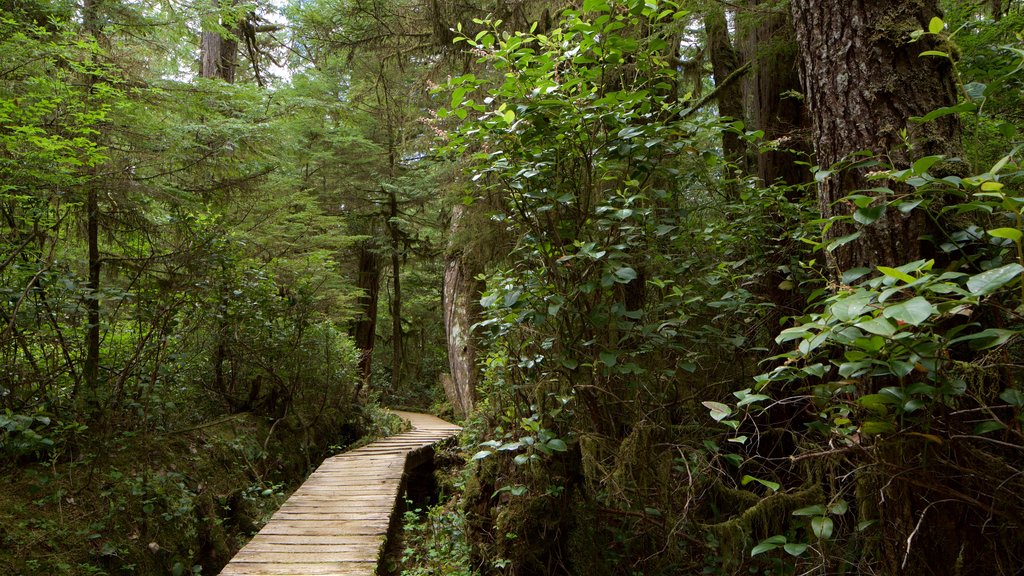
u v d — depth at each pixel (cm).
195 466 597
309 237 1159
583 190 360
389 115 1255
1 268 475
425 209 1652
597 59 321
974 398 180
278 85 1330
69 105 519
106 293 555
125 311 601
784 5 379
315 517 521
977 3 352
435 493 786
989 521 185
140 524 490
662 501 330
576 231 345
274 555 431
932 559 192
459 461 764
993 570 185
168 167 647
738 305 337
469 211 633
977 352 193
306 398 900
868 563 223
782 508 277
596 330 348
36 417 461
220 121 679
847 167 212
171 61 934
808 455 211
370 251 1623
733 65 564
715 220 410
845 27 227
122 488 502
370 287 1759
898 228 206
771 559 271
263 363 786
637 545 366
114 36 636
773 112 452
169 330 596
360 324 1739
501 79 580
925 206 180
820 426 219
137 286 592
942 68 217
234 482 632
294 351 846
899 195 183
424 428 1136
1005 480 171
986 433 189
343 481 653
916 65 215
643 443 337
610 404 371
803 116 447
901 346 160
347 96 1302
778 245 359
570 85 311
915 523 195
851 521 258
